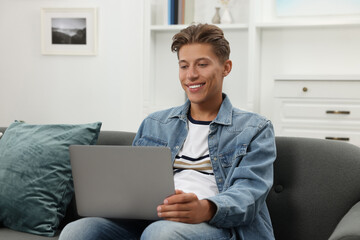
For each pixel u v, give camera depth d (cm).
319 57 345
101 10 377
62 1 385
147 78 358
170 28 351
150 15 356
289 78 314
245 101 355
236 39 355
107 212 147
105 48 379
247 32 352
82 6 379
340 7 338
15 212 181
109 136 199
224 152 162
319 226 161
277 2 347
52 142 187
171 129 175
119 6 373
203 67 164
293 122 316
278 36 350
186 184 160
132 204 143
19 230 181
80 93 386
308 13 343
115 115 380
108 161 142
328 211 161
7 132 201
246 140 159
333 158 167
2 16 394
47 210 179
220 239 140
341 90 304
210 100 170
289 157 173
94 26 377
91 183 146
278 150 175
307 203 165
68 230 143
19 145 189
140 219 159
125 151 139
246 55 354
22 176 182
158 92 375
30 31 391
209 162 164
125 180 141
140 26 363
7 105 398
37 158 184
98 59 380
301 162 170
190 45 165
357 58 338
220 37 165
